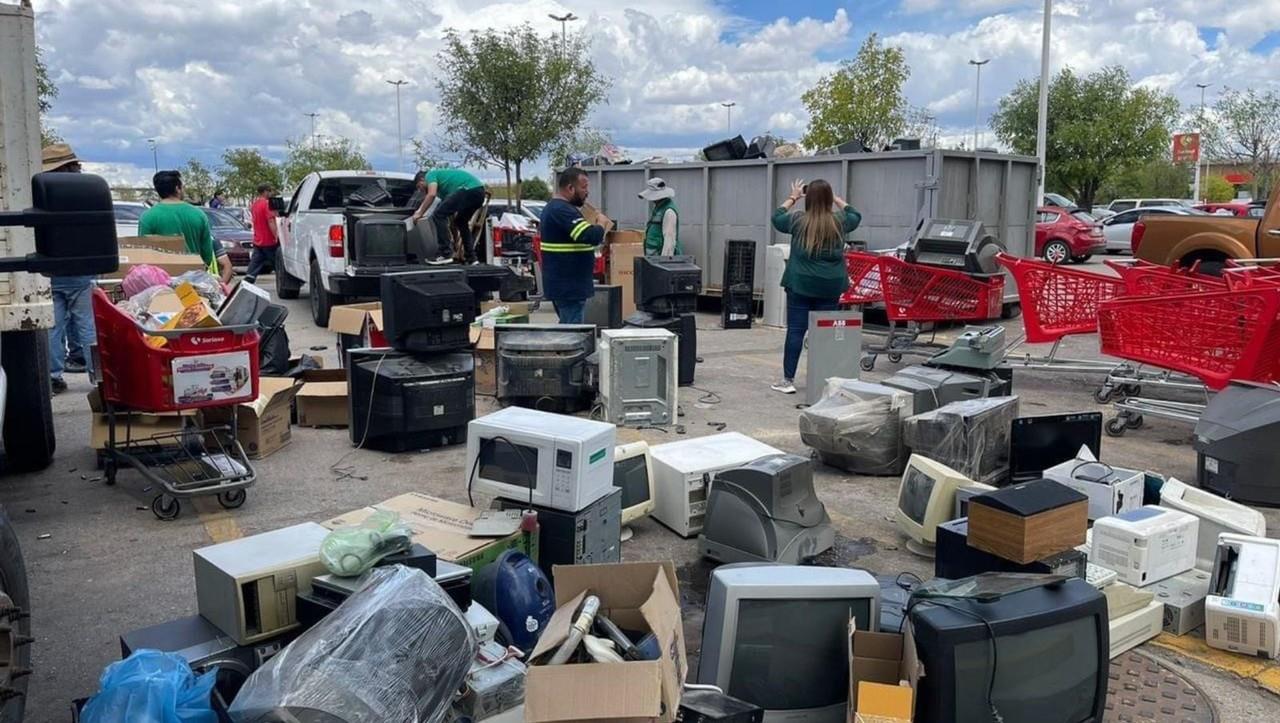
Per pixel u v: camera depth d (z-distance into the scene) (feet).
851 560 15.21
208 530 16.08
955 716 9.30
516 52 69.56
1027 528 11.76
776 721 10.41
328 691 7.96
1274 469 17.17
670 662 8.52
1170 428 23.59
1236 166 162.09
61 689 11.05
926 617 9.42
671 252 35.19
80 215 10.17
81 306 26.23
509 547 12.69
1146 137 124.36
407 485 18.56
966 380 20.62
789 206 26.17
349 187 41.34
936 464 15.35
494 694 9.25
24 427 18.53
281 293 47.67
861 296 34.01
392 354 20.98
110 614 12.93
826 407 19.80
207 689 8.48
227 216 64.34
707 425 22.89
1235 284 22.99
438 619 8.89
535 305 42.91
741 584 10.25
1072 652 9.87
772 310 39.45
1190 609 12.91
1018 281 27.40
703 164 43.91
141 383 16.97
